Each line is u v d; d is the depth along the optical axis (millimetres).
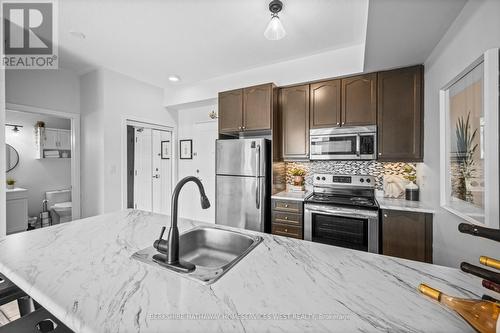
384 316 593
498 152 1016
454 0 1325
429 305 639
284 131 2912
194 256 1323
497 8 1061
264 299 664
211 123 3895
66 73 3160
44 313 947
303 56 2703
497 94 1013
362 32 2195
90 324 565
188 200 4145
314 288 724
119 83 3230
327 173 2994
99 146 3084
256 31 2178
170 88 3838
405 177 2576
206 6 1814
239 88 3010
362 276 801
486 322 489
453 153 1514
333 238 2334
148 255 972
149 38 2309
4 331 845
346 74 2510
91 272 825
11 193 3486
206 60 2814
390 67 2330
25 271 832
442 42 1745
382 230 2168
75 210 3260
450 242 1600
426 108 2174
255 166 2715
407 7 1390
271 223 2721
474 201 1215
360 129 2486
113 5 1812
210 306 629
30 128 4109
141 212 1763
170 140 4160
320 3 1769
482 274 542
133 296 676
